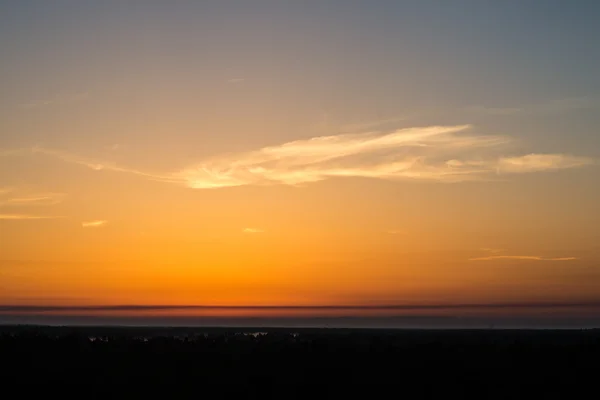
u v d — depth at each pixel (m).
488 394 35.41
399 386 36.56
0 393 33.56
